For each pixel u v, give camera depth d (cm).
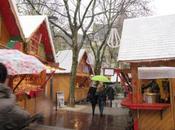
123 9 3484
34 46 2025
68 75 3419
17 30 1647
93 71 4453
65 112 2519
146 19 1702
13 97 436
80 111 2627
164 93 1441
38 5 3164
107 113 2505
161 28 1606
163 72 1312
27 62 1091
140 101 1430
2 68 446
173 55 1416
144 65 1460
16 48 1606
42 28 2195
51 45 2345
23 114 425
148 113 1435
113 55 4828
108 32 3806
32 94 1791
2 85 432
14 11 1557
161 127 1416
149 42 1533
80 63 3950
